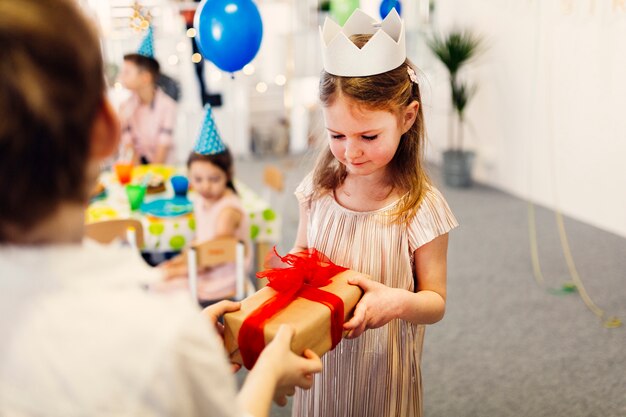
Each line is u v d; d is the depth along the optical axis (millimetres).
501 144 4840
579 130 4059
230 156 2354
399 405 1184
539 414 2072
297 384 794
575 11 3924
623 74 3650
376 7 5082
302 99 6117
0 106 456
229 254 2189
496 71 4758
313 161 1259
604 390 2188
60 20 485
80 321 516
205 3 1817
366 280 1014
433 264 1120
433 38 5273
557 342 2529
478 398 2168
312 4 5926
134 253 603
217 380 550
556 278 3170
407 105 1032
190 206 2492
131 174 2920
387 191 1126
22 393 503
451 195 4738
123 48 3891
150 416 505
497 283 3121
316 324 878
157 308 546
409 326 1176
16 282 515
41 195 490
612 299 2906
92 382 500
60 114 479
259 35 1857
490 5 4711
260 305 918
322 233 1163
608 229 3938
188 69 5355
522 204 4496
